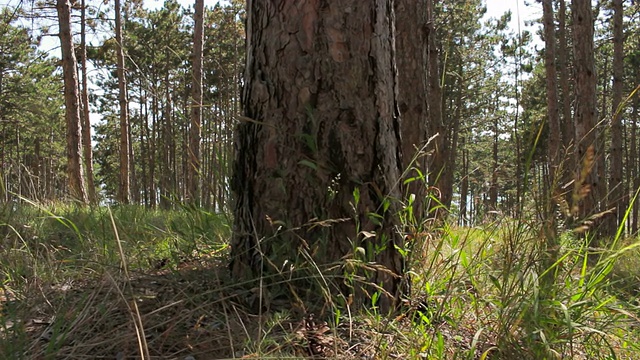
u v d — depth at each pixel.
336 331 2.28
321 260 2.53
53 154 27.95
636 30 23.58
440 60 21.09
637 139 34.56
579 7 10.69
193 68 13.48
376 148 2.67
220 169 3.04
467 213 3.22
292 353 2.09
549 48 13.78
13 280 2.80
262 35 2.71
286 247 2.56
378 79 2.69
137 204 6.82
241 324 2.27
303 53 2.62
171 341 2.12
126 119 15.66
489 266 2.68
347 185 2.60
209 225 3.47
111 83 27.02
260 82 2.69
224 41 27.27
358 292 2.53
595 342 2.33
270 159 2.65
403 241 2.64
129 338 2.05
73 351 1.94
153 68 25.69
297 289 2.49
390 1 2.81
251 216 2.69
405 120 5.48
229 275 2.77
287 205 2.62
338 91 2.61
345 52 2.62
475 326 2.51
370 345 2.18
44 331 2.10
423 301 2.65
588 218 2.29
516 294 2.14
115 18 15.59
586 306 2.27
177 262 2.96
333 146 2.60
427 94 5.62
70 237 3.93
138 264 3.13
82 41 16.34
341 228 2.59
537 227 2.28
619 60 14.08
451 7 25.75
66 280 2.81
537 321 2.04
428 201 2.95
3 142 27.02
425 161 4.66
